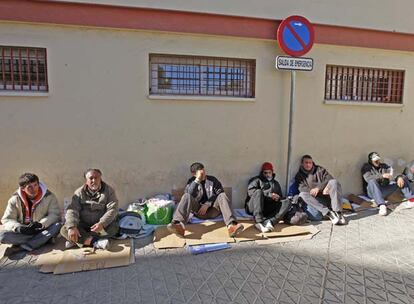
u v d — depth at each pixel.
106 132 4.69
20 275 3.22
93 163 4.69
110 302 2.78
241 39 5.01
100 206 3.95
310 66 5.02
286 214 4.67
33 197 3.84
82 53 4.48
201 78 5.02
